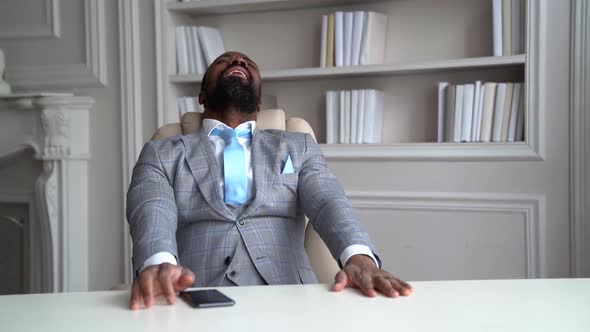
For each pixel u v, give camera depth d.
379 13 2.82
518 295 1.08
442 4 2.80
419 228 2.73
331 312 0.98
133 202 1.62
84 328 0.91
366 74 2.84
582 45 2.42
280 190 1.77
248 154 1.85
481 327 0.89
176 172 1.76
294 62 3.04
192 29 3.02
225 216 1.71
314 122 3.02
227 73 1.96
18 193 3.18
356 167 2.82
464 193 2.65
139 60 3.07
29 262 3.18
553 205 2.51
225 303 1.03
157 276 1.10
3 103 3.05
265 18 3.09
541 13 2.46
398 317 0.95
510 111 2.56
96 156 3.15
